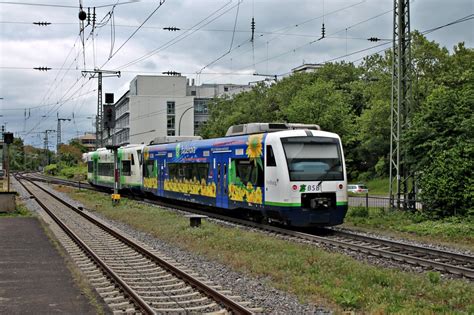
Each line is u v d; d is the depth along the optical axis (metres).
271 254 15.00
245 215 24.81
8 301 10.12
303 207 19.88
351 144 68.19
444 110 23.70
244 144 22.72
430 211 23.11
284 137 20.31
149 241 19.09
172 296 10.96
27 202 37.12
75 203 37.41
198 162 27.67
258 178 21.47
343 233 20.02
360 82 73.75
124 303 10.28
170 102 106.50
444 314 9.41
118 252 16.66
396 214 24.16
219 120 75.12
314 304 10.36
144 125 105.25
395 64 25.77
